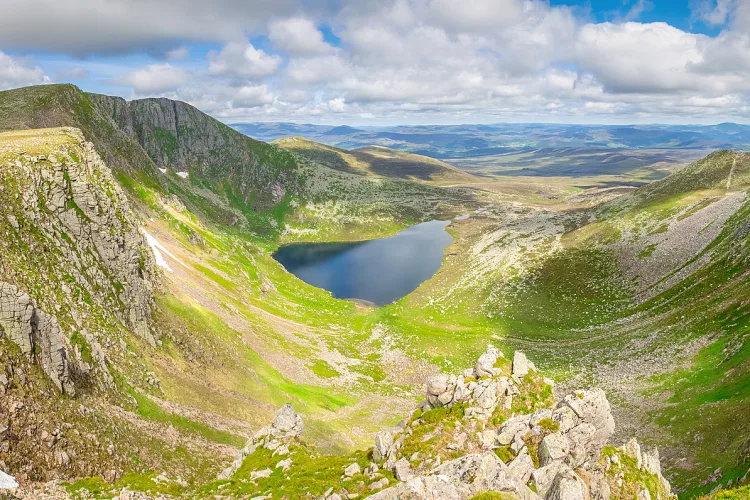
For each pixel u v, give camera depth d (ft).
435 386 146.82
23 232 188.14
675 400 235.61
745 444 156.46
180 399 206.39
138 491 123.34
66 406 138.21
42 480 111.96
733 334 279.69
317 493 112.27
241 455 160.35
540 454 108.58
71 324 172.76
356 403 327.47
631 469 112.06
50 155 239.50
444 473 96.68
